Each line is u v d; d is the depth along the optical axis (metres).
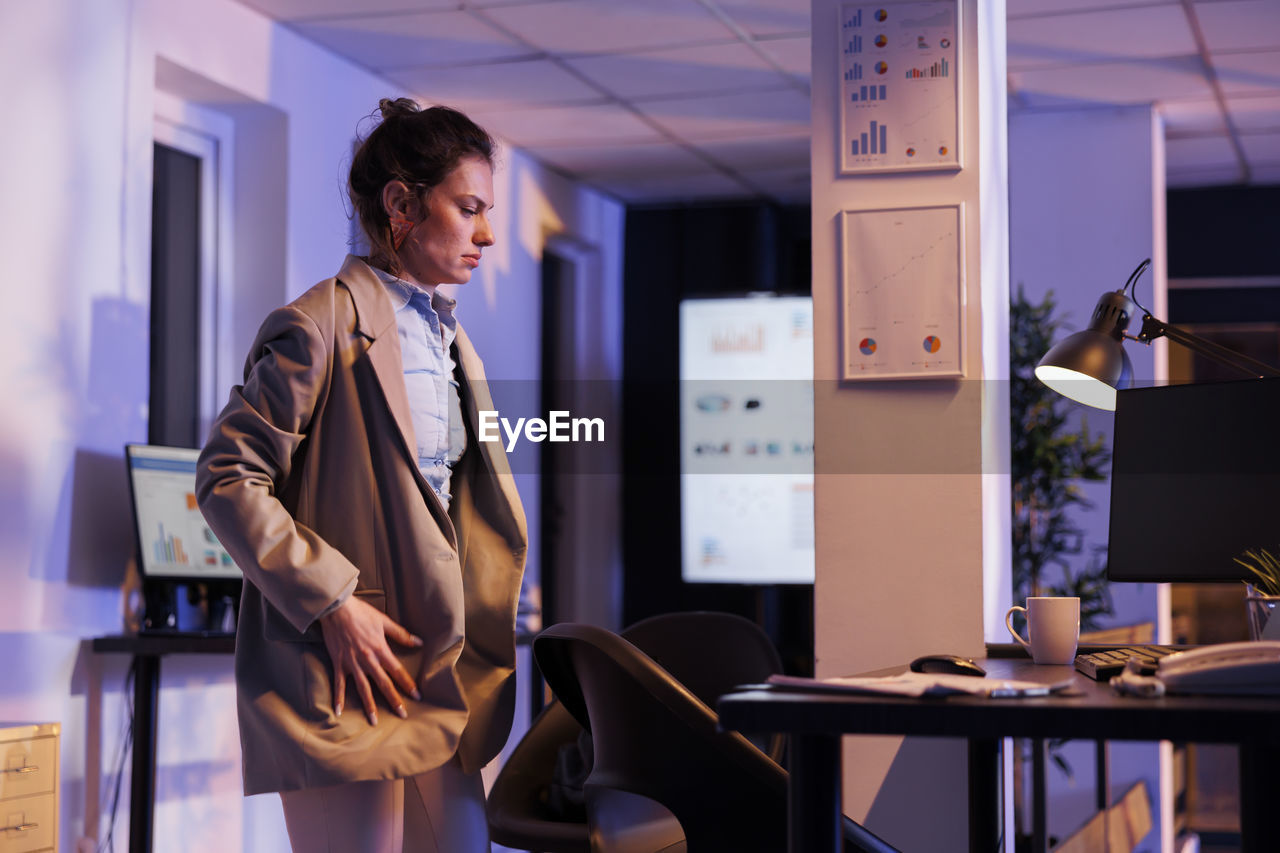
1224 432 2.02
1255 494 1.97
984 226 3.12
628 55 4.63
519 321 6.00
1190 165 6.14
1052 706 1.13
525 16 4.25
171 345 4.15
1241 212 6.46
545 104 5.21
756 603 7.02
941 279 3.06
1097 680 1.48
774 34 4.41
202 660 3.82
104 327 3.43
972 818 2.19
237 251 4.34
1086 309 5.32
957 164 3.06
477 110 5.29
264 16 4.21
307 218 4.41
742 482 6.86
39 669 3.16
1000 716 1.14
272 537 1.67
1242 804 1.14
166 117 4.10
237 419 1.72
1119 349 2.37
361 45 4.51
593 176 6.41
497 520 1.98
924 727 1.16
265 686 1.73
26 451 3.17
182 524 3.49
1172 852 5.15
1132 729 1.12
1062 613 1.78
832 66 3.15
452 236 1.90
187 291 4.22
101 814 3.34
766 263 6.95
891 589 3.03
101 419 3.41
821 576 3.07
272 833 4.11
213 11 3.96
